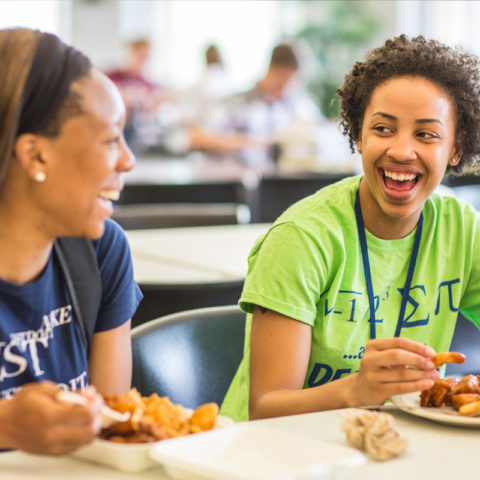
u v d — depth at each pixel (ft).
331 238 5.02
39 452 3.23
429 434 3.95
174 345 5.49
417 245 5.22
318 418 4.12
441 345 5.40
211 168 18.63
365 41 32.35
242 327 5.81
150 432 3.47
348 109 5.28
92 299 4.34
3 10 35.63
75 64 3.62
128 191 14.53
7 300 4.00
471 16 30.14
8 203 3.75
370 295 5.11
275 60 20.62
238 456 3.30
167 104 25.14
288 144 18.66
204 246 9.62
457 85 4.90
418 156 4.84
